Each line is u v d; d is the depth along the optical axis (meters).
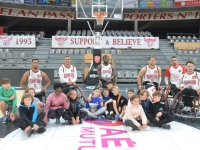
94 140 3.52
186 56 14.48
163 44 16.66
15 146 3.29
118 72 12.16
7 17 20.53
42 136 3.72
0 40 14.06
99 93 4.85
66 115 4.36
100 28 11.17
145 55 14.02
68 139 3.57
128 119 4.02
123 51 14.17
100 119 4.79
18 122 3.60
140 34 19.00
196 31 23.56
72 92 4.41
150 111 4.32
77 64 13.01
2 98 4.36
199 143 3.44
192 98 4.71
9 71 10.52
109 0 11.34
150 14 19.64
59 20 22.28
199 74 4.78
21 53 13.91
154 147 3.26
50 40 16.84
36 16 18.97
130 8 18.84
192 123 4.61
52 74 10.52
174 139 3.61
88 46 14.21
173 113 4.98
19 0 17.42
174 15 19.25
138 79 5.22
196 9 18.50
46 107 4.27
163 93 5.08
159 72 5.16
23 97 3.75
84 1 11.22
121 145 3.32
